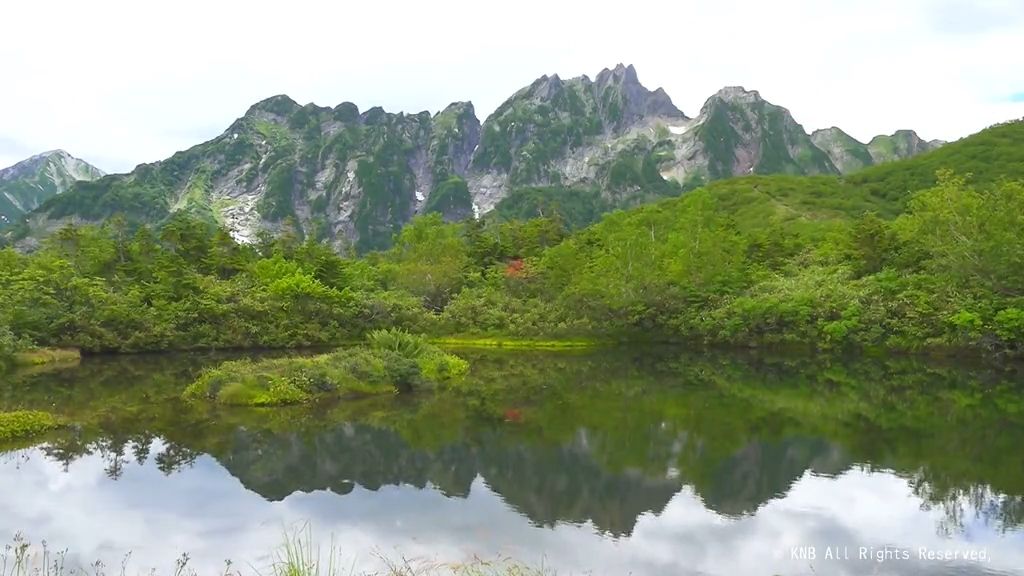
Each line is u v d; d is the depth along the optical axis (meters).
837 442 22.53
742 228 107.19
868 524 15.25
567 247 65.69
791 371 40.78
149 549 13.79
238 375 29.95
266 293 54.41
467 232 100.56
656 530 14.86
